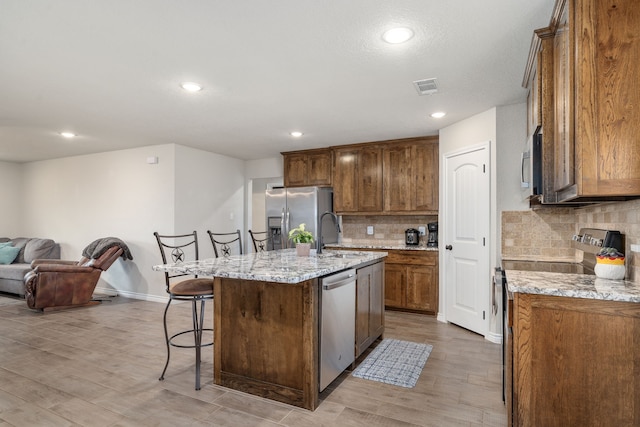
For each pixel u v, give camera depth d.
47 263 5.22
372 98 3.32
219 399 2.40
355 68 2.68
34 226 6.63
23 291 5.21
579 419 1.68
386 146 4.95
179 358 3.10
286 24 2.09
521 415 1.76
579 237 2.83
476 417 2.19
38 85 2.98
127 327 4.00
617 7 1.62
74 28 2.12
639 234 1.87
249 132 4.55
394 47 2.37
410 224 5.23
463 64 2.62
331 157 5.40
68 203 6.18
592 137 1.63
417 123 4.14
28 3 1.86
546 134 2.19
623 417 1.62
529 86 2.88
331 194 5.61
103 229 5.77
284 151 5.73
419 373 2.82
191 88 3.06
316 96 3.27
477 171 3.78
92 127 4.30
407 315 4.54
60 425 2.10
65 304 4.76
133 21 2.05
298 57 2.51
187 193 5.35
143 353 3.21
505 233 3.50
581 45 1.65
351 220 5.63
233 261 2.85
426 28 2.13
